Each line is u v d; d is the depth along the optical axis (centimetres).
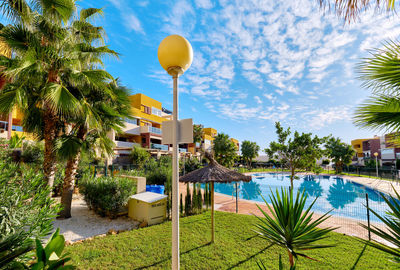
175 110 266
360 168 2891
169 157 2123
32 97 626
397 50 200
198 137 4075
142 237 498
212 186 490
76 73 573
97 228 581
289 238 232
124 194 661
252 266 369
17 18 512
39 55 527
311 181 2466
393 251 175
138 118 2931
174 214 251
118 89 723
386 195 1267
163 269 356
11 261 203
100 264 370
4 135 1158
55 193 916
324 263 376
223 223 613
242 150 4484
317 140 1058
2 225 220
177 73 268
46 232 266
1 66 498
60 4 527
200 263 379
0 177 265
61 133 717
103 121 718
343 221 709
